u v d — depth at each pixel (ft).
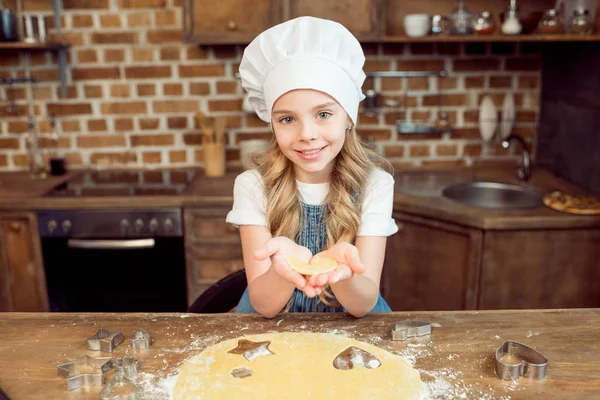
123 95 9.25
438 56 9.12
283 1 8.01
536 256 6.73
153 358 3.12
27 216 7.61
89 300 7.94
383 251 4.47
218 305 4.80
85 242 7.62
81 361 3.05
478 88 9.22
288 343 3.29
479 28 8.12
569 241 6.70
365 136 9.41
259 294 3.62
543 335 3.34
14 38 8.43
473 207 7.04
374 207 4.54
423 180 8.59
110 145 9.45
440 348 3.21
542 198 7.47
